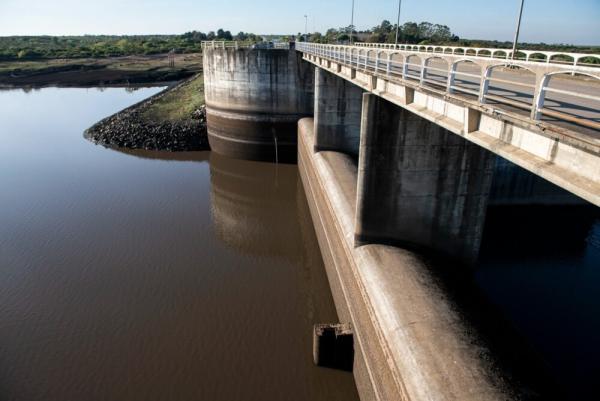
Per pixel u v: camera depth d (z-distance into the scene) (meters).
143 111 63.16
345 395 17.78
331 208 25.75
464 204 19.44
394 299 15.59
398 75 17.81
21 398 17.72
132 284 25.41
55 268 26.86
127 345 20.55
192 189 39.91
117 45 198.88
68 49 186.88
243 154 47.03
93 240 30.39
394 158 18.66
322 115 34.56
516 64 9.63
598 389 16.48
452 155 18.64
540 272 24.28
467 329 14.18
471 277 19.73
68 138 56.94
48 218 33.69
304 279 26.27
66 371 19.05
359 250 19.70
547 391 12.45
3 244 29.64
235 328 21.72
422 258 18.84
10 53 161.00
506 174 30.39
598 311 21.06
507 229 29.14
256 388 18.08
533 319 20.44
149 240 30.55
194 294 24.53
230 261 28.16
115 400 17.64
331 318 22.55
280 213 36.09
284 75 43.00
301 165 42.19
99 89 105.50
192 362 19.47
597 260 25.77
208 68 47.12
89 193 38.69
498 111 10.34
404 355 13.39
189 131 52.75
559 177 8.42
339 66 26.84
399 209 19.42
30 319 22.31
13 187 39.88
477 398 11.64
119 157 48.97
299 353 19.91
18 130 61.31
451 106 12.95
